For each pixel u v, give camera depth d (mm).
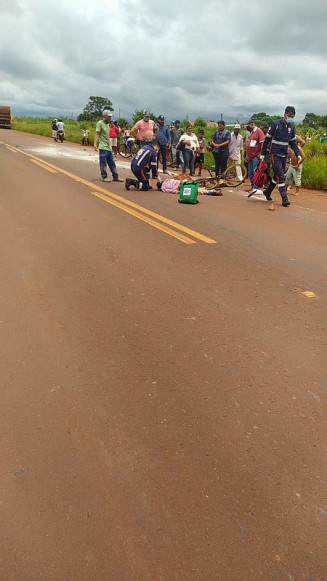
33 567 1747
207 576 1726
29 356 3191
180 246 5797
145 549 1824
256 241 6219
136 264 5059
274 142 8953
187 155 12836
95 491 2090
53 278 4590
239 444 2379
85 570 1741
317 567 1763
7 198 8211
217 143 12125
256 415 2602
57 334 3494
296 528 1918
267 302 4141
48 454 2307
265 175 9453
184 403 2697
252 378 2955
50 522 1934
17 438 2414
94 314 3826
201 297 4219
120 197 8922
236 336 3498
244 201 9641
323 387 2881
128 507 2010
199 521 1944
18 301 4062
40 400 2721
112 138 19312
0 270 4781
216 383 2895
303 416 2600
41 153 17562
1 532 1884
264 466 2236
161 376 2963
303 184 12719
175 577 1722
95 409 2645
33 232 6129
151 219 7164
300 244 6148
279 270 5023
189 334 3512
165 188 10156
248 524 1932
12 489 2094
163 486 2117
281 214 8281
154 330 3566
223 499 2051
